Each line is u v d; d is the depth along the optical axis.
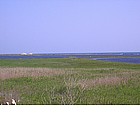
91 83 17.41
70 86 14.78
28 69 28.55
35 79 20.88
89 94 13.97
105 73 25.25
